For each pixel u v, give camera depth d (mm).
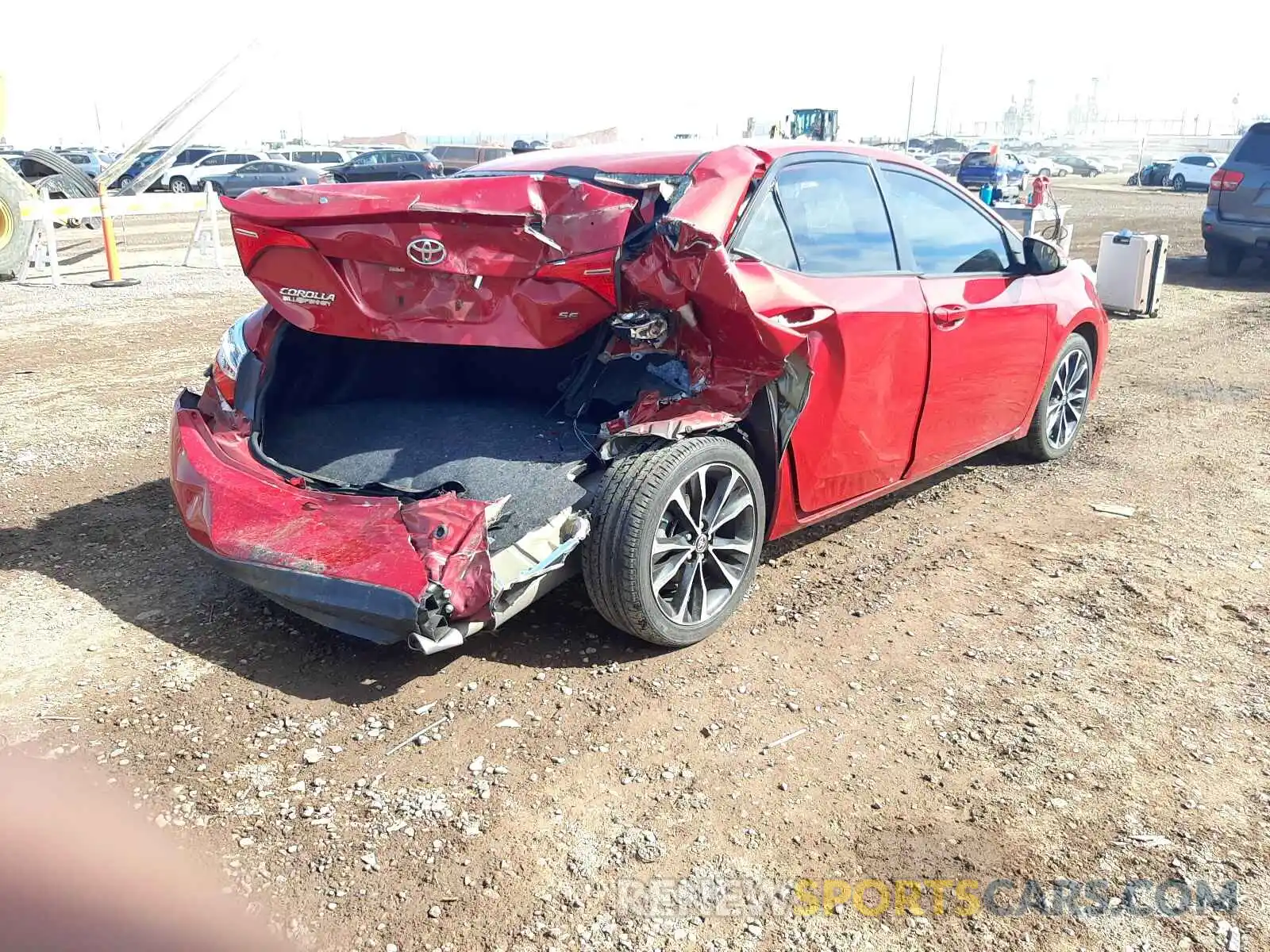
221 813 2639
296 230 3289
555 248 3176
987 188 15148
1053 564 4312
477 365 4297
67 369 7828
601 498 3246
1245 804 2758
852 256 3926
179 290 11977
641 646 3561
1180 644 3625
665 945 2256
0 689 3211
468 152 35875
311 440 3867
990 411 4812
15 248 12328
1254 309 10734
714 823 2652
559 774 2838
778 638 3645
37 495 4984
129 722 3039
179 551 4309
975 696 3275
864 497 4230
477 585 2982
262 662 3404
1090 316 5496
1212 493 5219
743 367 3379
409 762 2879
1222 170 12469
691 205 3332
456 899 2369
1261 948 2264
